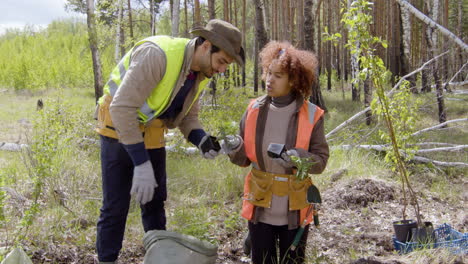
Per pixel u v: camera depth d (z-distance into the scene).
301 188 2.86
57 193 4.91
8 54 33.75
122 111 2.57
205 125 8.00
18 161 6.52
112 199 2.96
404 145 5.27
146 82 2.60
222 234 4.28
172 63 2.63
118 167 2.93
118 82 2.80
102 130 2.92
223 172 6.15
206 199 5.38
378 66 4.20
